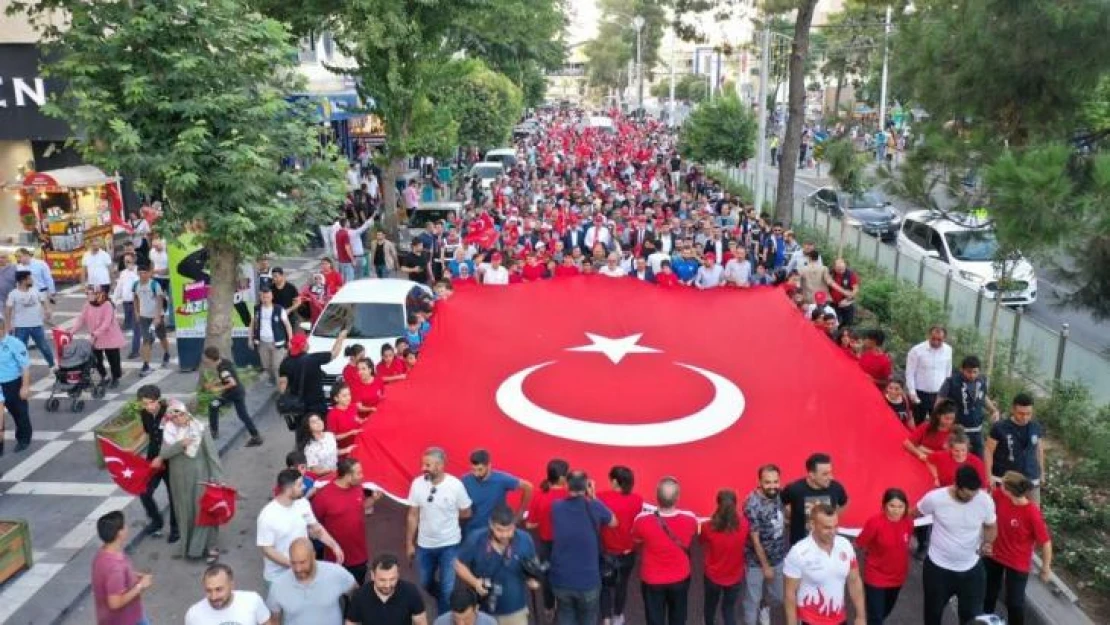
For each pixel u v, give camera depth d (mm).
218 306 14953
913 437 9648
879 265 22641
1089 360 13641
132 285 16938
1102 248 9555
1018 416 9469
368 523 10750
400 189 33250
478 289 14039
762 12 27797
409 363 12242
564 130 80062
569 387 10891
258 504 11406
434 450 8219
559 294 13883
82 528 10531
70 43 13430
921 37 13062
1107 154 9008
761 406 10359
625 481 8031
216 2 13422
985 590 8188
